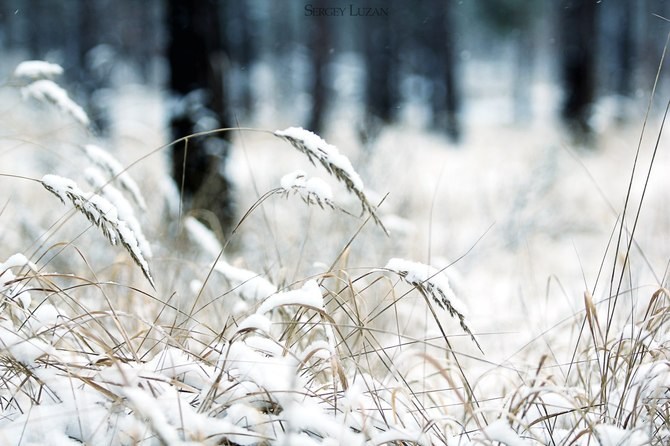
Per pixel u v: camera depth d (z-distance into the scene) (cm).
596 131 1870
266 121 2109
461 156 1725
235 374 259
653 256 679
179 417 233
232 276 302
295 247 513
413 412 273
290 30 3903
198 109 742
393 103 2811
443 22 2667
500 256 750
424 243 684
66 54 3175
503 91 4900
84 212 259
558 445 259
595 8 2209
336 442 232
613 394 279
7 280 267
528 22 3059
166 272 428
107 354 257
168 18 771
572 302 579
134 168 719
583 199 1031
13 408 254
